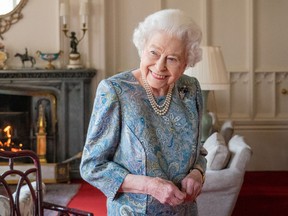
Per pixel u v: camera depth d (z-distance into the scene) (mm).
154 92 2051
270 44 8234
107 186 1990
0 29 7715
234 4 8172
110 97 1985
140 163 1980
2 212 2520
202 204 4387
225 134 6418
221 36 8195
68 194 6625
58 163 7301
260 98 8266
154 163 1983
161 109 2043
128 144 1988
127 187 1980
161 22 1954
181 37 1957
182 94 2115
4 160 7520
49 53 7617
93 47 7805
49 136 7656
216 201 4387
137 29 2031
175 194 1908
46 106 7652
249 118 8211
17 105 7695
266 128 8211
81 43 7770
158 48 1952
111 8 8062
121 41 8125
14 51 7754
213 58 5465
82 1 7645
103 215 5660
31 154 2533
